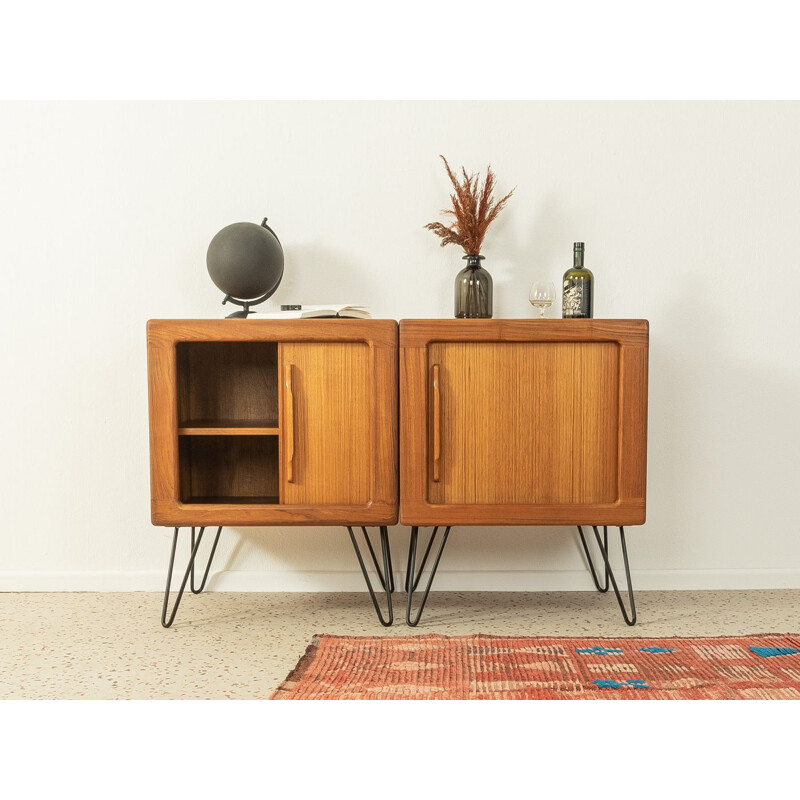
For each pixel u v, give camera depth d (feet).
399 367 7.15
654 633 7.19
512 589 8.57
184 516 7.26
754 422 8.55
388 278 8.51
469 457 7.18
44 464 8.52
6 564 8.55
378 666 6.36
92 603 8.15
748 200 8.46
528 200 8.46
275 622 7.57
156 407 7.20
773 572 8.58
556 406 7.16
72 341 8.47
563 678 6.09
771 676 6.11
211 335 7.16
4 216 8.41
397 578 8.57
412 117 8.46
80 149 8.41
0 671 6.34
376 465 7.19
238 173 8.46
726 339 8.51
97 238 8.44
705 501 8.58
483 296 7.82
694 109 8.45
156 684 6.07
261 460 8.18
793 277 8.50
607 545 8.50
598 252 8.48
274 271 7.93
